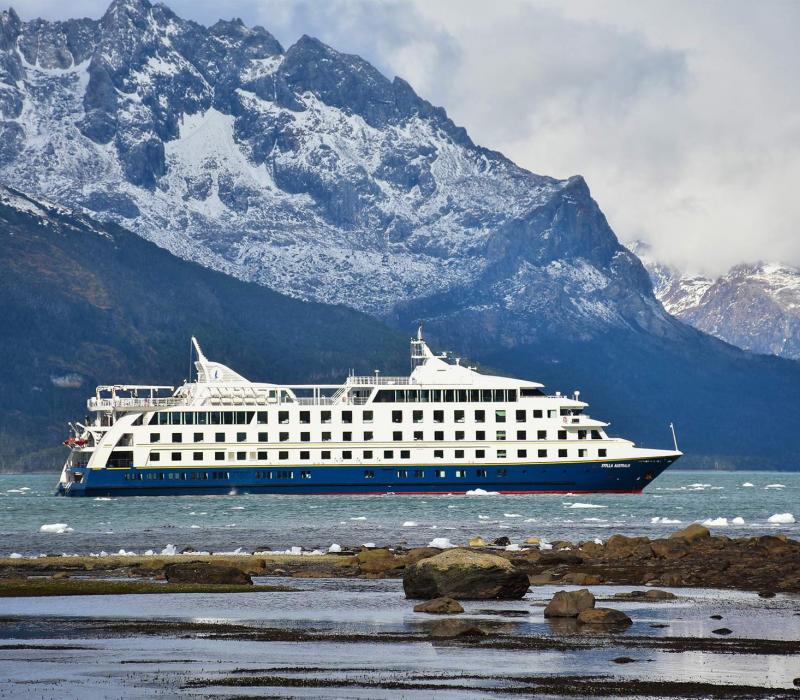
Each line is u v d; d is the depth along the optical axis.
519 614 84.06
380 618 82.88
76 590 95.94
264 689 62.75
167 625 80.31
